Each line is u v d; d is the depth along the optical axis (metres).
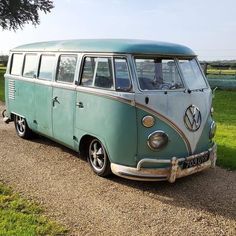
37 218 4.79
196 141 5.99
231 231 4.70
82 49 6.51
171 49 6.11
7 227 4.48
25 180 6.18
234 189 6.00
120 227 4.71
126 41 6.11
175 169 5.66
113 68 5.81
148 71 5.80
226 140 9.09
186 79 6.12
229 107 15.48
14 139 8.82
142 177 5.63
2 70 42.19
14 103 9.03
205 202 5.50
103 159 6.25
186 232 4.64
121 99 5.59
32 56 8.27
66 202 5.38
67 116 6.86
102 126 5.96
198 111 6.00
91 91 6.13
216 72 26.98
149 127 5.57
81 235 4.48
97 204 5.34
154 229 4.69
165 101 5.66
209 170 6.87
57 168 6.81
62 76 7.02
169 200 5.54
